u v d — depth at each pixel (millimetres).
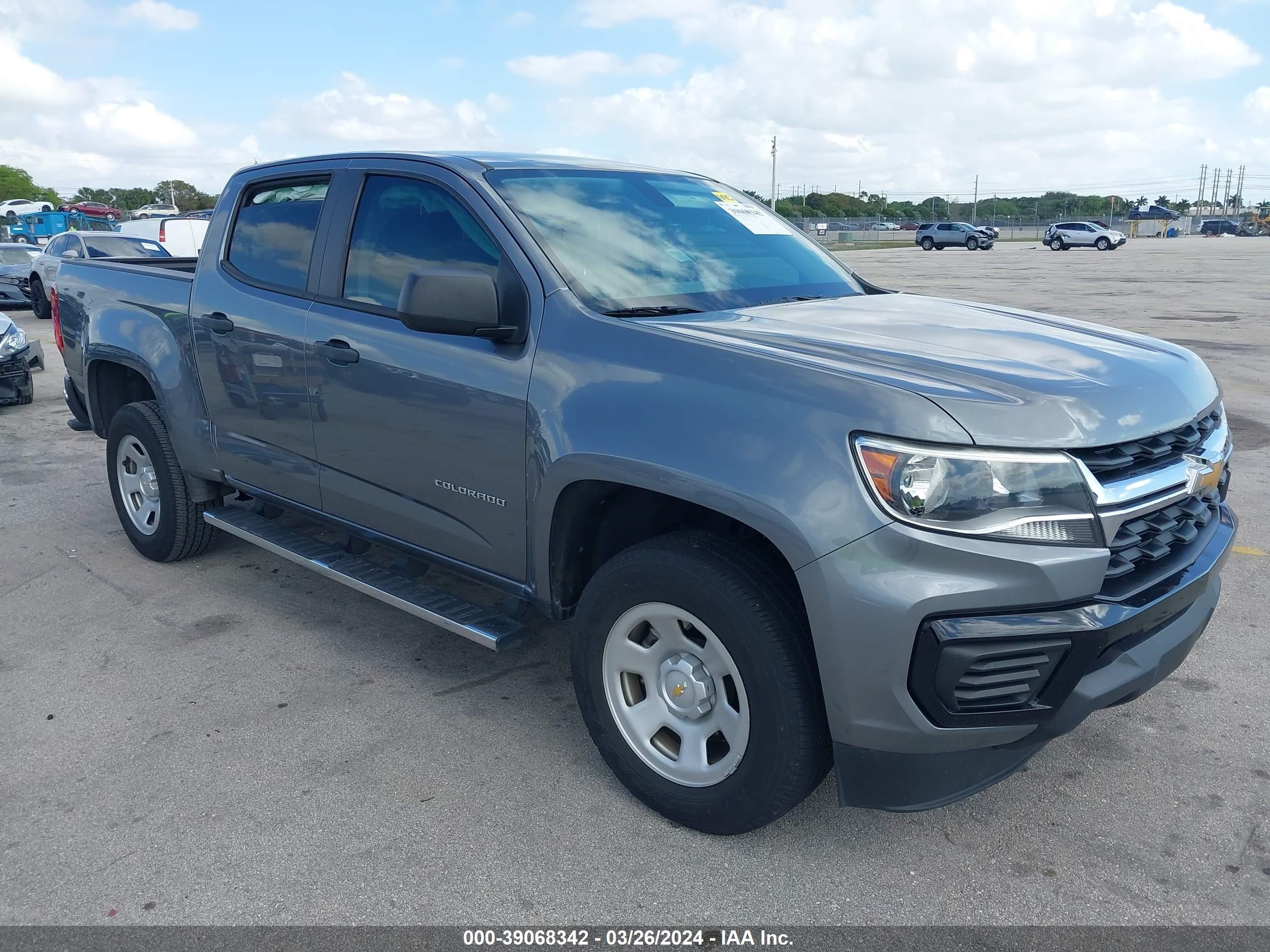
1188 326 14016
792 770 2549
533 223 3201
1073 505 2316
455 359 3168
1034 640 2295
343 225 3719
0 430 8484
